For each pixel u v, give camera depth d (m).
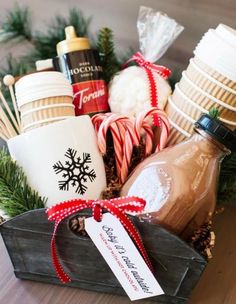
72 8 0.80
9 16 0.81
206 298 0.62
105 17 0.80
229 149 0.53
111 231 0.54
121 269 0.57
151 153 0.64
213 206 0.59
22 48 0.82
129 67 0.71
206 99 0.61
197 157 0.56
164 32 0.71
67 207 0.52
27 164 0.58
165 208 0.56
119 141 0.62
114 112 0.68
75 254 0.58
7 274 0.63
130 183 0.60
